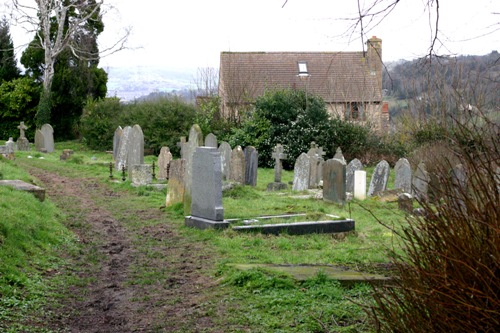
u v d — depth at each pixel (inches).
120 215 657.6
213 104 1630.2
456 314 164.1
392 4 260.2
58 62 1931.6
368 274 374.6
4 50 1849.2
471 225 172.1
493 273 160.7
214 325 306.8
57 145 1750.7
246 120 1486.2
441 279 169.5
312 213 618.5
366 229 600.4
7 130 1929.1
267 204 745.6
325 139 1433.3
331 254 470.0
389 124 1664.6
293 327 295.1
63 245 486.9
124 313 332.5
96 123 1628.9
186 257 465.1
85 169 1093.1
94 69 1989.4
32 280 373.4
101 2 1807.3
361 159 1440.7
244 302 339.0
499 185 171.6
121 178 956.6
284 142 1437.0
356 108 1776.6
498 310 156.3
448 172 186.4
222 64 1950.1
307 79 1884.8
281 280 360.8
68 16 1964.8
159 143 1510.8
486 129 180.7
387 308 206.2
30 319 311.1
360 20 265.0
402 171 895.7
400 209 721.0
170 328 305.6
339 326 289.3
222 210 565.9
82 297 362.3
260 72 1914.4
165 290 377.1
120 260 458.9
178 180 692.7
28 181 748.6
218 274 401.1
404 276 186.2
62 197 767.1
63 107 1948.8
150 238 539.2
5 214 468.1
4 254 394.0
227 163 1034.1
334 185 771.4
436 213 188.9
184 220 609.6
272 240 524.7
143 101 1641.2
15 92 1886.1
